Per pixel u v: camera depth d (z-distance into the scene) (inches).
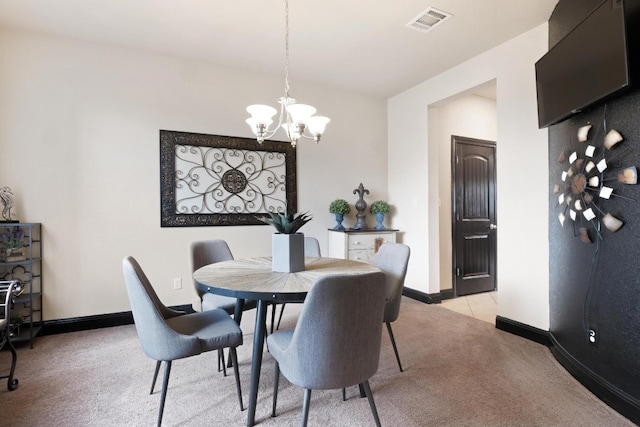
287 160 154.3
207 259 106.0
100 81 121.2
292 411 71.2
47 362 93.7
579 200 84.3
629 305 68.5
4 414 69.4
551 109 90.7
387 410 71.3
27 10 100.2
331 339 51.6
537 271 109.1
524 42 113.6
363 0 95.7
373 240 159.3
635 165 67.1
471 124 174.7
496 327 121.7
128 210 125.2
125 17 104.4
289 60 135.4
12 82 110.3
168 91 131.5
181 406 72.9
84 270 119.3
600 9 70.1
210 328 71.4
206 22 107.3
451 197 168.2
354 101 171.5
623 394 69.5
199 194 136.3
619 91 67.2
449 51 127.2
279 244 78.8
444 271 165.6
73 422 66.9
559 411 70.9
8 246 105.0
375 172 177.5
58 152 115.7
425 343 107.7
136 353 99.8
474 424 66.5
